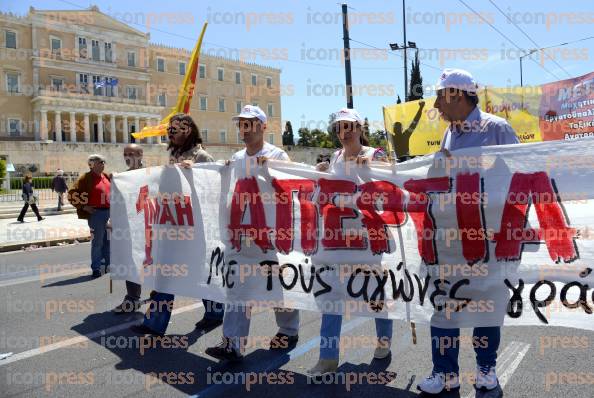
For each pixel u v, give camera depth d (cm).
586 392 282
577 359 329
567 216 271
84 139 4653
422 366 335
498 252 285
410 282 310
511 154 281
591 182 266
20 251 922
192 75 1273
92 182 629
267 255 356
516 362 327
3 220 1499
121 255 451
